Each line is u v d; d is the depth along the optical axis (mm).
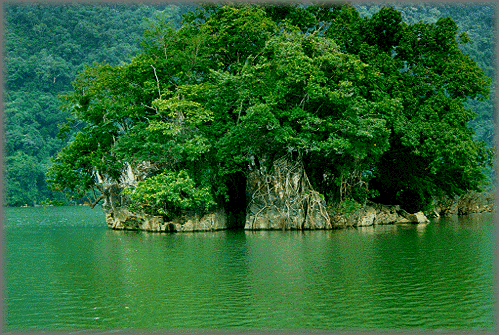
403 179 53031
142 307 18078
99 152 46812
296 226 43531
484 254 28141
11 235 43438
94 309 17938
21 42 162125
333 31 49062
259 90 42406
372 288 20328
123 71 45250
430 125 46031
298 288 20391
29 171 122375
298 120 41375
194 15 51688
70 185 48500
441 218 58906
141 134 43156
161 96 43375
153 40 46906
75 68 159125
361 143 42469
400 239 35344
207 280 22016
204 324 16156
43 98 144250
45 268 25531
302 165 44344
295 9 52250
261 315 17000
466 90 49094
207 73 48938
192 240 36188
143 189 40875
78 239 38812
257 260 26797
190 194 41750
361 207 48219
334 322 16234
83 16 179500
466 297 19000
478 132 115688
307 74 40406
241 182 49250
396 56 50969
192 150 41125
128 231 45281
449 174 57094
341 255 28156
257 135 42719
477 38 154625
